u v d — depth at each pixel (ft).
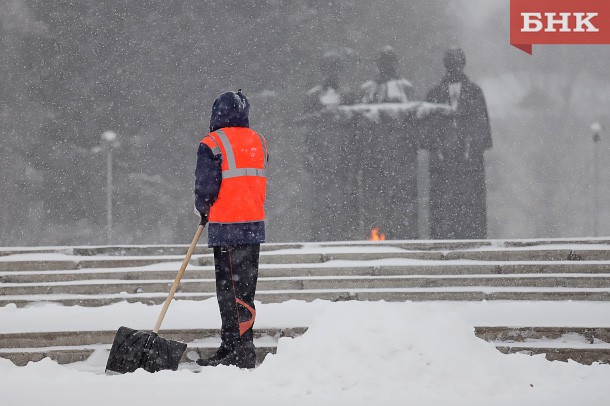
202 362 57.77
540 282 70.08
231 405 42.86
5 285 71.26
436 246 76.23
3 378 51.16
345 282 71.05
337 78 131.75
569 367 49.80
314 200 131.75
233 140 57.82
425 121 125.80
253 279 58.03
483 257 74.95
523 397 44.34
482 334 60.49
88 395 45.70
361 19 245.86
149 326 62.39
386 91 129.80
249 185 57.77
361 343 47.75
